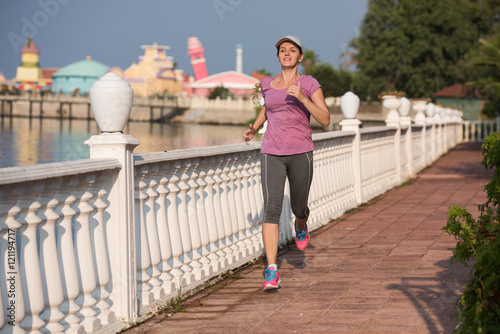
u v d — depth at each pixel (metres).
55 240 3.48
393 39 52.47
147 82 94.00
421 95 53.56
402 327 3.99
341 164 9.75
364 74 53.91
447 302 4.49
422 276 5.35
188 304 4.79
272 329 4.09
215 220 5.66
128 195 4.16
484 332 2.94
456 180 14.34
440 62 52.44
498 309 2.97
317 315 4.37
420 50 51.94
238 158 6.13
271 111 5.18
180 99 89.38
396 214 9.27
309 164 5.19
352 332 3.96
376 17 53.16
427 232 7.59
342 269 5.79
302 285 5.26
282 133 5.10
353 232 7.84
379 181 12.18
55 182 3.38
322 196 8.61
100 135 4.10
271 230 5.14
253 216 6.55
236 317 4.40
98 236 3.99
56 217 3.43
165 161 4.70
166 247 4.77
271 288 5.07
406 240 7.11
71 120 92.06
